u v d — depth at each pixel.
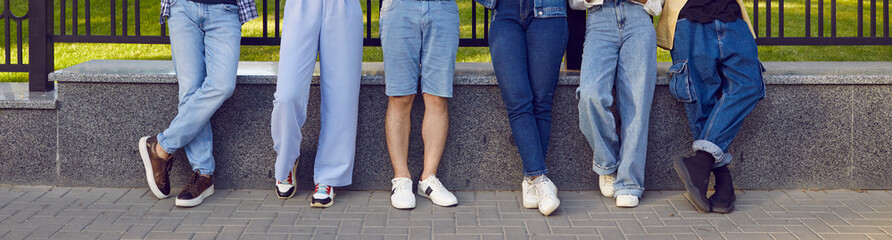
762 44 4.33
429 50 3.44
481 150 3.78
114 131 3.75
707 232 3.09
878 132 3.79
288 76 3.30
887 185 3.84
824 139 3.79
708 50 3.50
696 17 3.54
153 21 8.35
